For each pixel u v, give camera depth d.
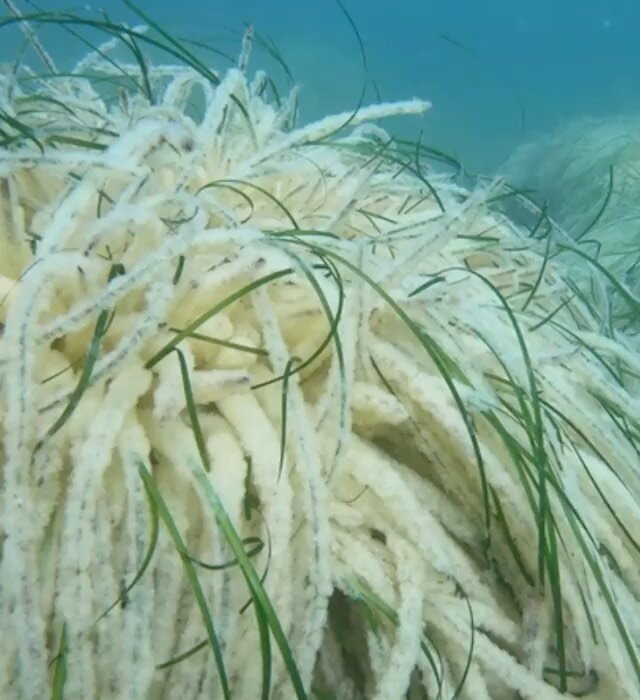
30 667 0.24
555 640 0.30
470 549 0.31
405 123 1.77
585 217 0.86
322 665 0.29
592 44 8.78
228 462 0.27
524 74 5.25
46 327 0.26
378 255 0.36
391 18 8.58
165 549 0.26
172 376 0.27
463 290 0.33
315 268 0.31
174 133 0.31
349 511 0.28
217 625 0.25
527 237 0.46
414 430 0.31
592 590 0.30
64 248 0.28
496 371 0.33
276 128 0.42
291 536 0.27
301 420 0.27
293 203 0.37
